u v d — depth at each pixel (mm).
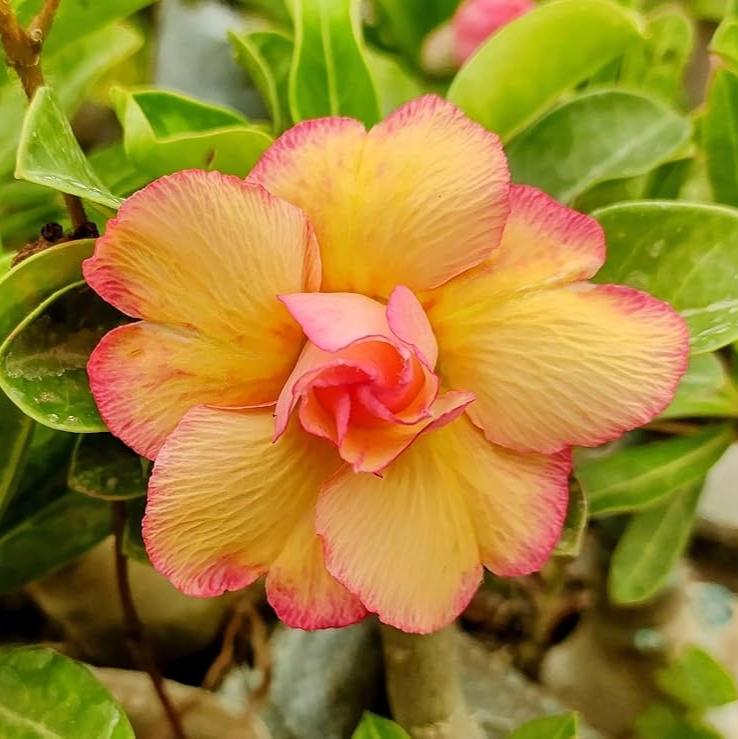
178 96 178
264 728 206
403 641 171
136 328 116
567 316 117
